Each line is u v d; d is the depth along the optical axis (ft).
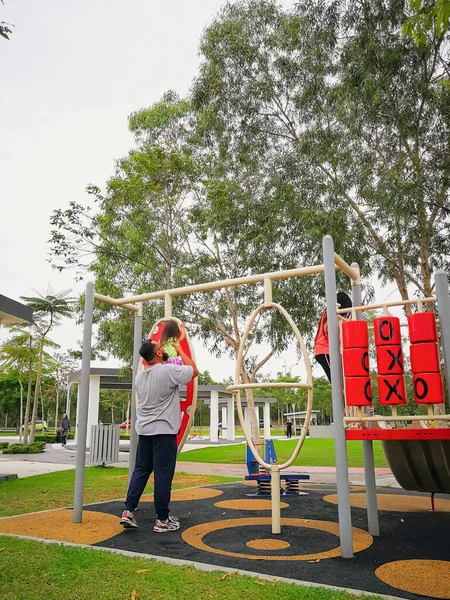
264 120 44.16
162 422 12.92
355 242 36.29
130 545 11.15
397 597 7.78
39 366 74.23
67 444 78.23
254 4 43.39
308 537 12.04
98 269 49.24
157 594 7.83
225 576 8.70
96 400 71.26
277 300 40.32
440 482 14.20
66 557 9.76
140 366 15.03
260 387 12.89
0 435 149.48
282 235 40.98
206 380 181.57
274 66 42.39
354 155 37.68
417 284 40.29
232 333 50.16
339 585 8.41
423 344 10.52
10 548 10.50
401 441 13.83
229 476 28.68
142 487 13.12
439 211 35.88
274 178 40.70
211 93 43.34
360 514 15.31
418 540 11.82
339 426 10.85
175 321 15.87
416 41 12.57
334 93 36.99
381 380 10.90
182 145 45.83
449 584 8.46
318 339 15.58
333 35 38.42
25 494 20.13
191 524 13.60
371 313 48.03
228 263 45.88
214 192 40.93
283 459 42.22
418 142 36.32
